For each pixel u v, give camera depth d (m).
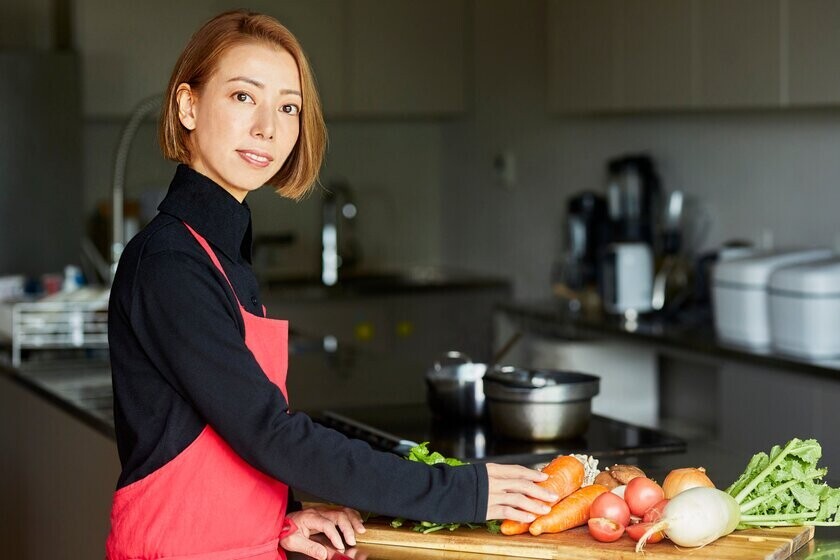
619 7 4.69
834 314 3.70
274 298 5.45
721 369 3.98
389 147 6.38
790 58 3.84
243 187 1.76
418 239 6.46
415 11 5.90
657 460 2.29
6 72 5.08
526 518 1.71
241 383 1.64
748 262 3.98
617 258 4.70
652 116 5.04
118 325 1.73
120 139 3.94
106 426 2.84
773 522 1.74
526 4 5.69
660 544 1.66
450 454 2.26
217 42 1.73
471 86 6.10
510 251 5.96
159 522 1.72
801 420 3.65
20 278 4.36
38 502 3.50
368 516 1.86
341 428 2.62
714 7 4.17
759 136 4.49
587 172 5.41
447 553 1.72
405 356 5.73
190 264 1.68
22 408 3.61
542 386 2.33
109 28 5.29
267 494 1.76
